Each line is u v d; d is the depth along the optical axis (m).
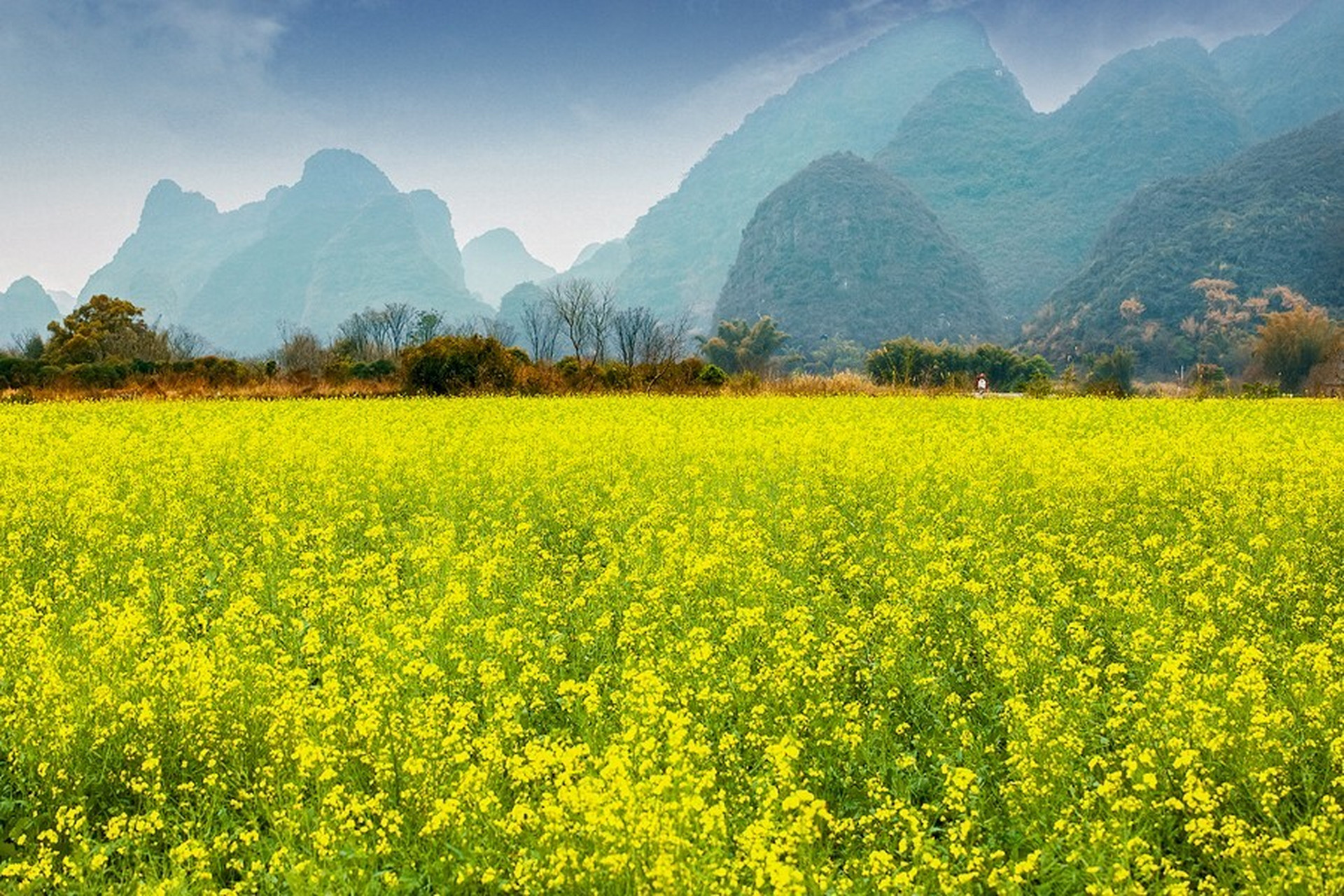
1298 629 8.86
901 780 6.49
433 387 45.84
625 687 7.87
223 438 22.16
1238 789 6.10
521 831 5.50
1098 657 8.66
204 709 7.09
